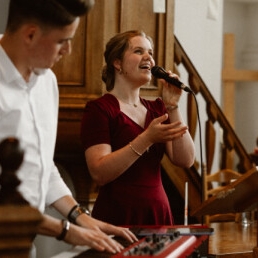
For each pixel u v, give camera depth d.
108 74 4.21
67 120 5.60
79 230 2.73
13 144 1.68
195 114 7.63
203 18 10.15
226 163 8.10
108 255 2.75
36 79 2.86
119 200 3.98
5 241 1.50
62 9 2.55
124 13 5.84
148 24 6.13
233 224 5.30
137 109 4.16
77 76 5.66
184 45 9.94
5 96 2.77
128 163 3.87
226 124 8.06
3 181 1.67
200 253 3.15
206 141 8.02
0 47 2.77
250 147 13.03
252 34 12.91
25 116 2.83
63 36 2.63
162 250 2.72
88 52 5.65
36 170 2.89
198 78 7.69
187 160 4.26
